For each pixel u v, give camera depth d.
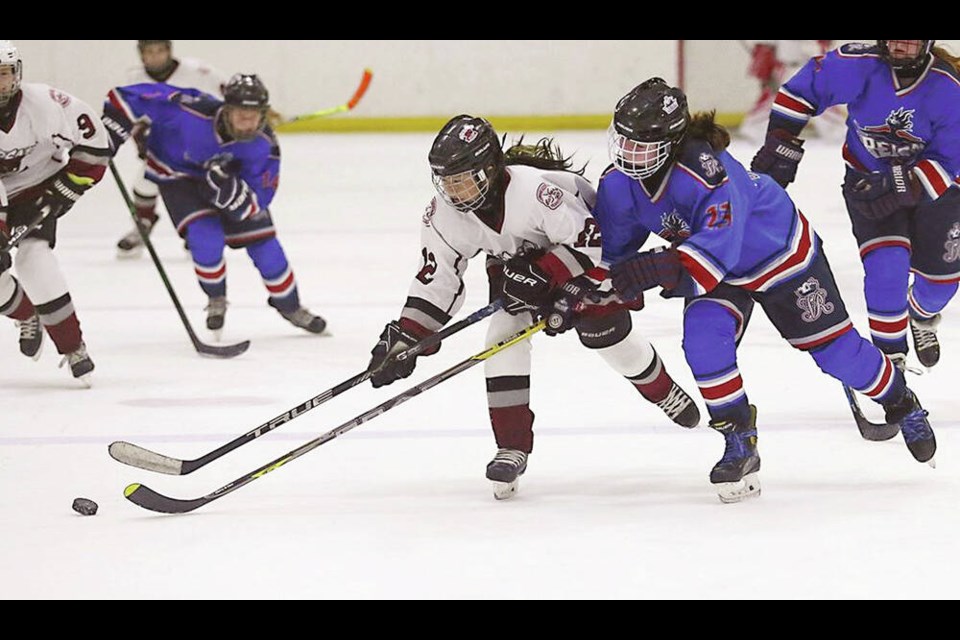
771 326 19.83
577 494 12.14
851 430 14.23
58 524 11.44
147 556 10.55
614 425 14.61
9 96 15.05
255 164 18.94
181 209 19.06
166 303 22.59
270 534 11.07
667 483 12.45
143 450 11.55
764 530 10.99
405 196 34.47
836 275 23.73
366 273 24.78
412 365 11.75
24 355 18.23
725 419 11.60
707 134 11.33
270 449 13.85
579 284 11.31
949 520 11.20
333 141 44.66
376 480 12.70
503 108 45.69
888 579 9.84
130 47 43.62
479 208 11.27
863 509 11.54
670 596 9.55
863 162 14.84
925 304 15.60
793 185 35.00
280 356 18.53
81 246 28.73
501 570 10.12
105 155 15.98
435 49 45.50
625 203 11.48
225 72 45.19
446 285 11.83
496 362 11.93
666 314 20.88
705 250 10.90
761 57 41.03
